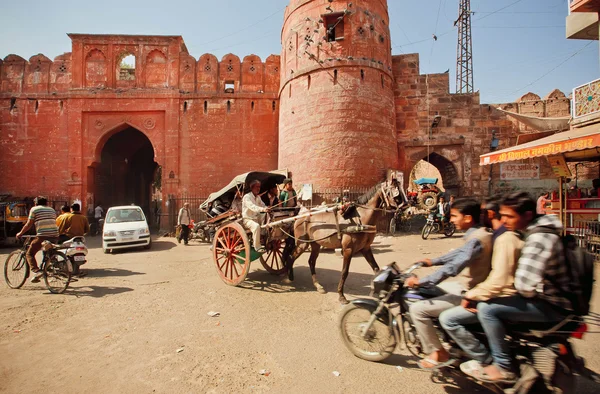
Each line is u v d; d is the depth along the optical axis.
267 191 7.70
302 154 14.08
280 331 4.12
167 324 4.36
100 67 17.89
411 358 3.41
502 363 2.46
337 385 2.94
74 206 7.30
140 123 17.83
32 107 17.78
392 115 15.14
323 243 5.58
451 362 2.76
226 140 17.83
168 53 18.08
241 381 3.01
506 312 2.43
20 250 6.33
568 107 16.16
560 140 8.02
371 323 3.28
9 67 18.02
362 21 14.19
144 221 11.84
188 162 17.72
